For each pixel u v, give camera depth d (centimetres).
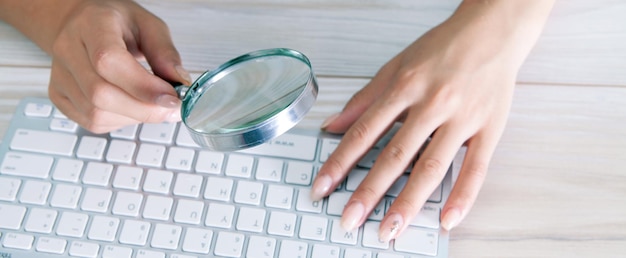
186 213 65
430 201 66
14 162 68
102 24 68
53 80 70
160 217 65
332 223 65
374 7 76
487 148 68
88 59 67
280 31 75
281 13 76
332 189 65
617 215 65
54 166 68
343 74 72
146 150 68
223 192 66
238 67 61
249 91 60
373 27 75
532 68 72
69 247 65
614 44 73
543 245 64
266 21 75
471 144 68
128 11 71
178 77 67
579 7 75
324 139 68
